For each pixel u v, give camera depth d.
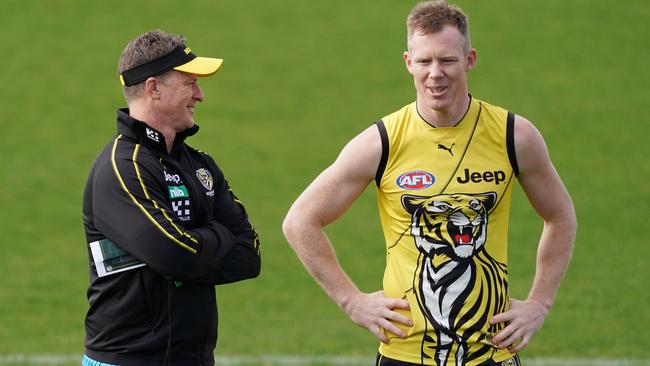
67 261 43.81
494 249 17.50
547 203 17.94
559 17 79.06
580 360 33.16
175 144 18.66
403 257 17.67
